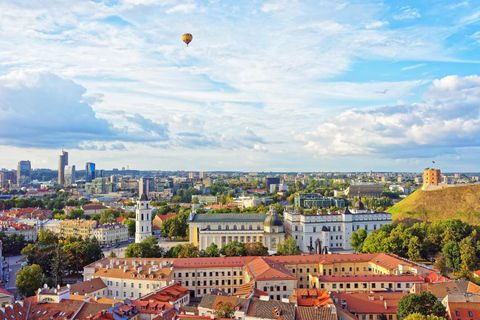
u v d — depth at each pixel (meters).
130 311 150.12
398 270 199.88
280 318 140.62
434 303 144.25
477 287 162.38
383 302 163.00
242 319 145.50
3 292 180.62
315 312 143.50
